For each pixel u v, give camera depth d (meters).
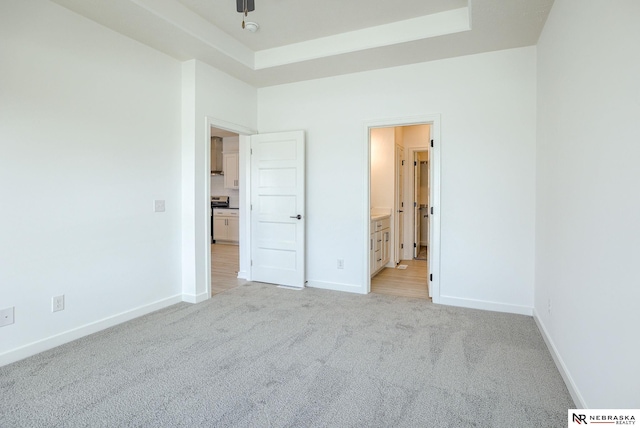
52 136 2.50
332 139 4.08
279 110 4.38
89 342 2.61
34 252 2.41
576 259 1.91
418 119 3.63
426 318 3.16
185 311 3.33
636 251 1.24
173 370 2.20
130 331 2.83
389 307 3.48
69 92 2.60
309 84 4.19
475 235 3.44
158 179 3.34
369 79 3.87
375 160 5.62
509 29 2.89
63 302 2.58
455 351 2.49
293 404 1.85
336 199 4.09
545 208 2.75
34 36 2.38
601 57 1.59
